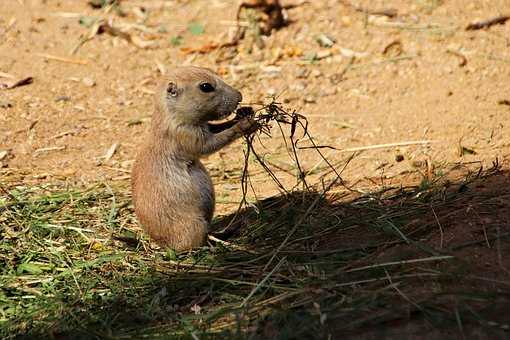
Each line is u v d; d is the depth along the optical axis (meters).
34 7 18.56
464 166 12.29
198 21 18.00
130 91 16.00
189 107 10.66
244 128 10.91
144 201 10.73
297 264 9.49
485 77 15.20
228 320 8.70
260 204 11.70
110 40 17.47
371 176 12.59
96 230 11.33
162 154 10.80
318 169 13.08
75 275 10.19
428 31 16.73
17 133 14.70
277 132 14.46
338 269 9.25
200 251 10.62
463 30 16.64
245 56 16.77
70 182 13.11
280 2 18.34
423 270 8.88
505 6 17.30
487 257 9.04
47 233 11.27
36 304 9.58
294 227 10.16
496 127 13.66
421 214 10.43
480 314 8.09
